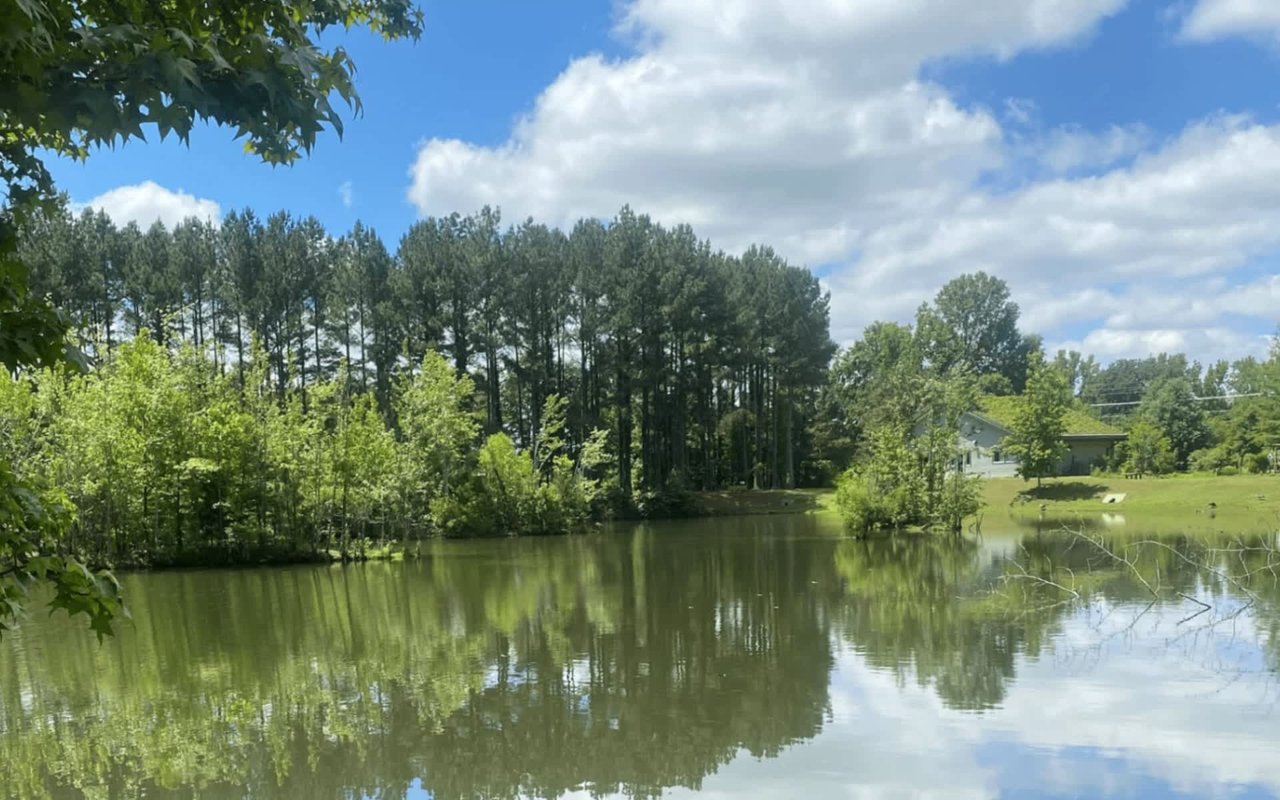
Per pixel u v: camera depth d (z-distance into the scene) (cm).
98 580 303
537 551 2956
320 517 2778
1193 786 716
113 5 271
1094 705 934
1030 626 1347
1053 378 4734
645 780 759
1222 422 6450
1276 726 855
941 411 3328
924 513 3117
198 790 752
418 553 2922
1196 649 1173
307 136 282
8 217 288
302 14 316
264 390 3123
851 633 1334
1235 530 2916
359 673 1155
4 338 266
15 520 286
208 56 253
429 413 3794
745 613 1534
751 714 936
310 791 748
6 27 214
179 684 1112
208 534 2681
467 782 765
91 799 734
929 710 932
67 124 245
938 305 9262
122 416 2573
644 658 1203
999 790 714
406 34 387
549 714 953
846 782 737
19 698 1055
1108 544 2538
